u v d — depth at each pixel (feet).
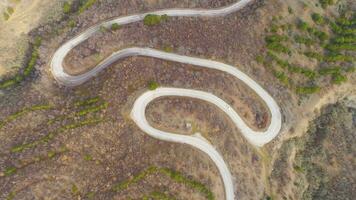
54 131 270.26
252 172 282.36
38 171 254.47
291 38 316.81
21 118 279.69
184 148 270.26
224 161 275.59
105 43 306.76
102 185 256.52
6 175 254.88
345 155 321.73
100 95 280.72
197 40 304.30
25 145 266.16
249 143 291.38
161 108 276.62
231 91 292.20
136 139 270.46
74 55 309.01
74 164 259.80
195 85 288.71
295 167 306.35
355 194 309.42
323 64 320.70
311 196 310.24
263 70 304.09
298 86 309.22
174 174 257.34
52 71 309.22
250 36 308.81
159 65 294.46
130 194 252.01
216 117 282.15
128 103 278.46
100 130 269.44
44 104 287.48
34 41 324.39
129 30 311.68
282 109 299.17
